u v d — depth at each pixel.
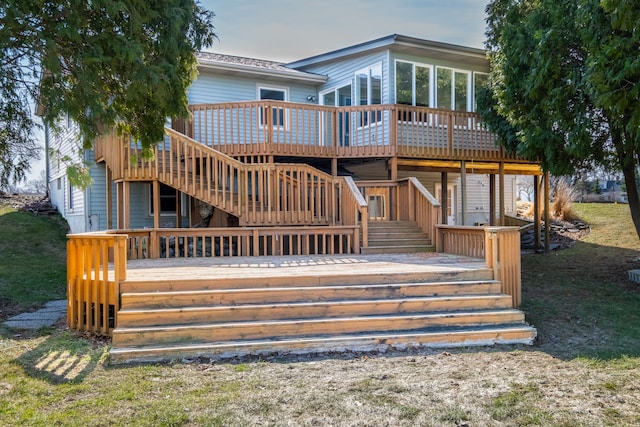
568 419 3.40
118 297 5.55
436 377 4.29
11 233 13.88
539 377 4.28
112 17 5.51
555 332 5.99
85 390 3.96
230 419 3.40
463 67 14.38
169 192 13.55
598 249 12.53
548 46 8.13
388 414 3.49
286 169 9.89
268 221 9.81
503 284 6.57
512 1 9.83
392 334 5.38
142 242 9.48
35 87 5.98
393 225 10.34
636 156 8.88
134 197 13.24
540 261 11.80
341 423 3.36
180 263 7.90
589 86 7.19
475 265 7.11
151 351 4.82
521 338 5.56
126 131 7.04
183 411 3.52
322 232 9.39
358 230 9.53
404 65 13.34
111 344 5.27
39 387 4.02
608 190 25.70
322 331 5.39
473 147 12.77
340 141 12.70
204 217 12.38
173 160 10.28
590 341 5.59
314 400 3.73
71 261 6.00
